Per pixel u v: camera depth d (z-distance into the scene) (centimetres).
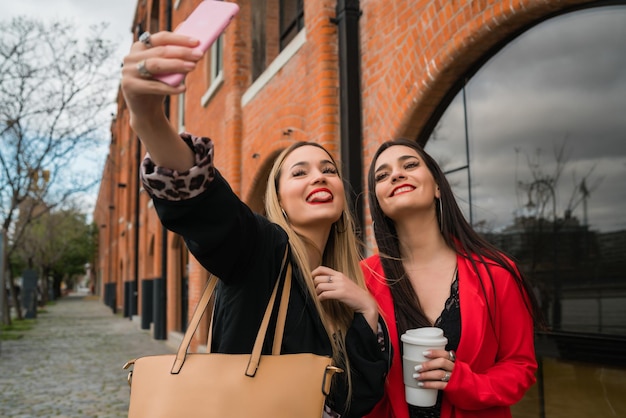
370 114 445
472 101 370
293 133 555
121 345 1230
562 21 304
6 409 614
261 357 128
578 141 298
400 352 187
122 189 2716
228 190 124
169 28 1302
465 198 377
